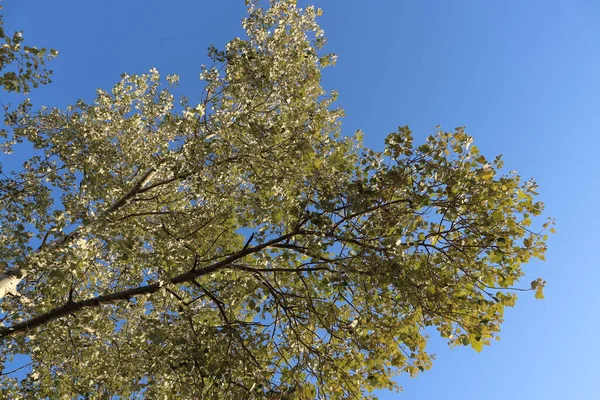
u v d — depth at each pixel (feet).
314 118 30.71
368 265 22.27
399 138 22.33
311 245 22.94
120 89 32.81
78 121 29.45
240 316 29.94
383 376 23.58
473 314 22.57
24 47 18.33
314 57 33.73
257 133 26.78
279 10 34.58
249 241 24.95
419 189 22.63
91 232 21.22
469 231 22.50
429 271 22.09
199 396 21.97
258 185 26.84
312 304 24.56
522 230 22.15
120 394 25.13
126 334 27.22
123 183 27.43
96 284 28.04
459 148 22.68
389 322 23.66
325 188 24.44
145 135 32.63
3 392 25.46
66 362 25.84
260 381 21.93
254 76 29.09
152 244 26.22
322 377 23.76
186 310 23.40
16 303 25.43
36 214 21.88
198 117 25.93
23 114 26.23
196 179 26.23
